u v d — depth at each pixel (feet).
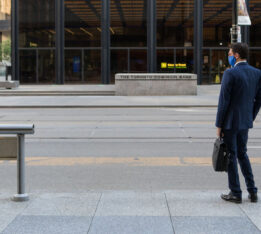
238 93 16.74
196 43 115.34
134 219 15.23
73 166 25.67
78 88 101.65
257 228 14.28
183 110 61.67
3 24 125.29
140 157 28.30
